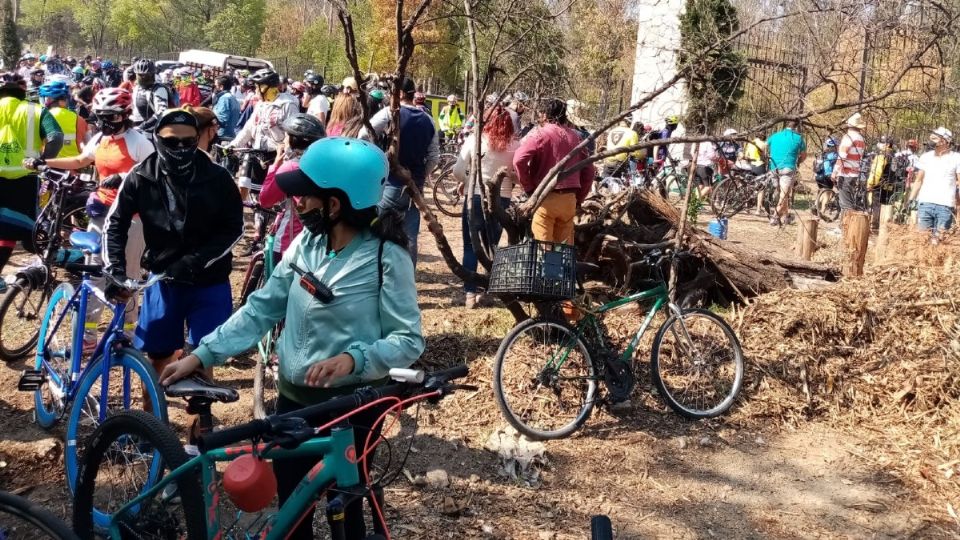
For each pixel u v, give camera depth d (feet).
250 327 9.84
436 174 45.27
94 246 14.38
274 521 8.94
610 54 29.12
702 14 18.47
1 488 13.50
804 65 18.85
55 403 15.06
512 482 14.99
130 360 12.42
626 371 17.51
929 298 20.99
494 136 22.44
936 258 26.25
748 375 18.90
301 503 8.54
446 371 8.89
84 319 14.17
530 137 19.90
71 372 14.15
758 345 19.69
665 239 23.54
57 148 20.79
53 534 7.68
